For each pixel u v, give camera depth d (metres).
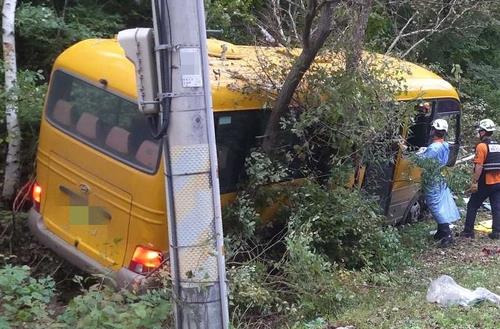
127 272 6.10
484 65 19.06
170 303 4.83
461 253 9.21
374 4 9.91
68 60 7.06
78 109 6.82
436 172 8.98
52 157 7.07
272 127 6.95
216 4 10.40
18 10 9.70
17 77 8.63
